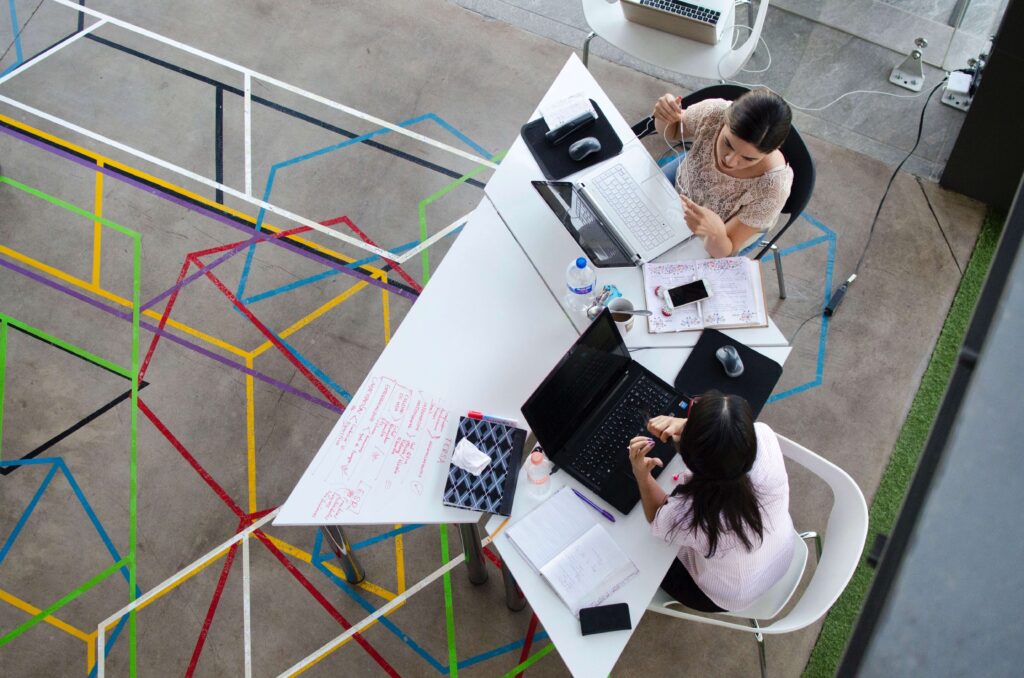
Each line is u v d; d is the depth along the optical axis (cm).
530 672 315
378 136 412
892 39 420
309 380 365
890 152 401
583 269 274
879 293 373
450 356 276
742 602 250
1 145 408
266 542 337
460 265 289
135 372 365
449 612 325
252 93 421
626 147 308
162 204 397
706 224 282
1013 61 317
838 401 356
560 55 429
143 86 422
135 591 329
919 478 48
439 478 260
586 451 262
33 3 437
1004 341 47
